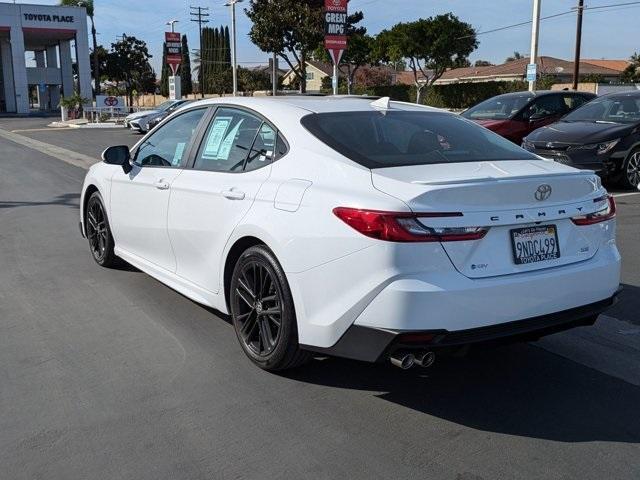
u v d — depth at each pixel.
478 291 3.25
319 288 3.47
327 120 4.12
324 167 3.73
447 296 3.18
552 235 3.59
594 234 3.78
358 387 3.88
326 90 61.50
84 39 62.44
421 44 47.69
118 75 75.88
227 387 3.86
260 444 3.25
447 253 3.24
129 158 5.60
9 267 6.50
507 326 3.38
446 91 46.88
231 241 4.13
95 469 3.03
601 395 3.81
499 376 4.06
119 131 31.59
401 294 3.16
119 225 5.74
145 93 87.38
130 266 6.46
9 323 4.92
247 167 4.26
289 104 4.37
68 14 61.28
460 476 2.98
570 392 3.85
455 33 47.19
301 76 29.45
